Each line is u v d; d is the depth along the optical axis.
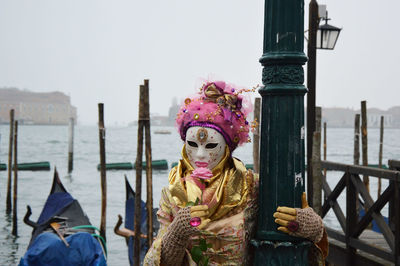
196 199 1.91
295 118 1.97
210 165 2.03
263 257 1.97
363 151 9.06
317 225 1.93
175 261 1.91
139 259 7.04
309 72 5.73
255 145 6.64
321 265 2.04
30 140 68.31
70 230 7.48
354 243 5.14
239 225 1.97
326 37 7.27
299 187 1.97
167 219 2.03
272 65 2.00
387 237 4.58
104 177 8.84
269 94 2.00
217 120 2.01
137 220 7.02
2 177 22.30
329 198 5.90
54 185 8.94
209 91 2.07
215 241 1.96
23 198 16.73
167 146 59.94
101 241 7.71
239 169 2.01
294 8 1.98
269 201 1.98
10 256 9.48
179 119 2.12
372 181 21.17
